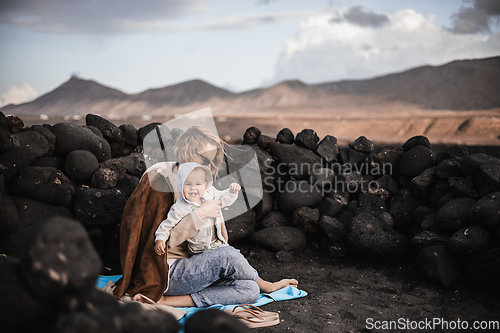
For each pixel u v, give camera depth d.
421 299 2.88
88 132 3.81
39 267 1.15
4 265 1.32
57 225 1.24
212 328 1.14
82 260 1.22
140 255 2.65
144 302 2.54
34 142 3.44
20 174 3.35
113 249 3.71
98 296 1.20
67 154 3.71
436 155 4.02
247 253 4.05
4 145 3.13
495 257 2.77
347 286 3.22
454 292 2.91
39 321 1.25
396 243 3.55
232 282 2.77
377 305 2.83
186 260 2.70
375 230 3.67
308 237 4.30
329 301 2.91
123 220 2.77
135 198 2.71
